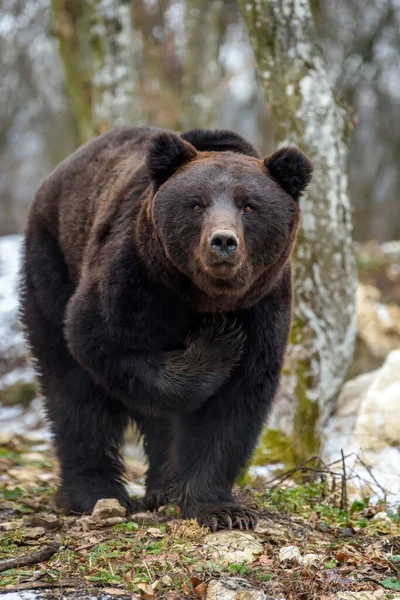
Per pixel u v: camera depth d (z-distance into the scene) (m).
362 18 34.81
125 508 10.41
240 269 8.65
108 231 9.78
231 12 30.38
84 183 11.09
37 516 9.75
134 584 7.39
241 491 10.95
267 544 8.55
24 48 32.50
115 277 9.20
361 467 11.88
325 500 10.44
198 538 8.65
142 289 9.13
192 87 24.62
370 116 41.97
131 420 11.51
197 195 8.72
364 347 18.28
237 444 9.55
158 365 9.20
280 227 8.93
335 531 9.15
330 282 12.93
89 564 7.86
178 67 29.25
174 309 9.26
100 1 19.61
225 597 7.11
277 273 9.22
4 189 55.09
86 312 9.45
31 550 8.63
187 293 9.12
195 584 7.32
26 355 20.97
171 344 9.53
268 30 12.86
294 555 8.04
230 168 8.94
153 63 26.33
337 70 35.62
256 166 9.17
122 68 19.73
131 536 8.75
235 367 9.50
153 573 7.58
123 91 19.73
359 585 7.62
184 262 8.80
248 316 9.40
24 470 13.67
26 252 11.86
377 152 46.44
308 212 12.83
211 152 9.62
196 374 9.18
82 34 22.36
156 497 10.96
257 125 38.22
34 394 20.05
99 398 10.60
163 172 9.23
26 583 7.48
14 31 30.09
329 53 35.72
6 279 23.98
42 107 37.97
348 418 13.57
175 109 26.22
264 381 9.55
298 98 12.85
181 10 28.67
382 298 20.06
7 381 20.45
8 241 26.98
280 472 12.24
